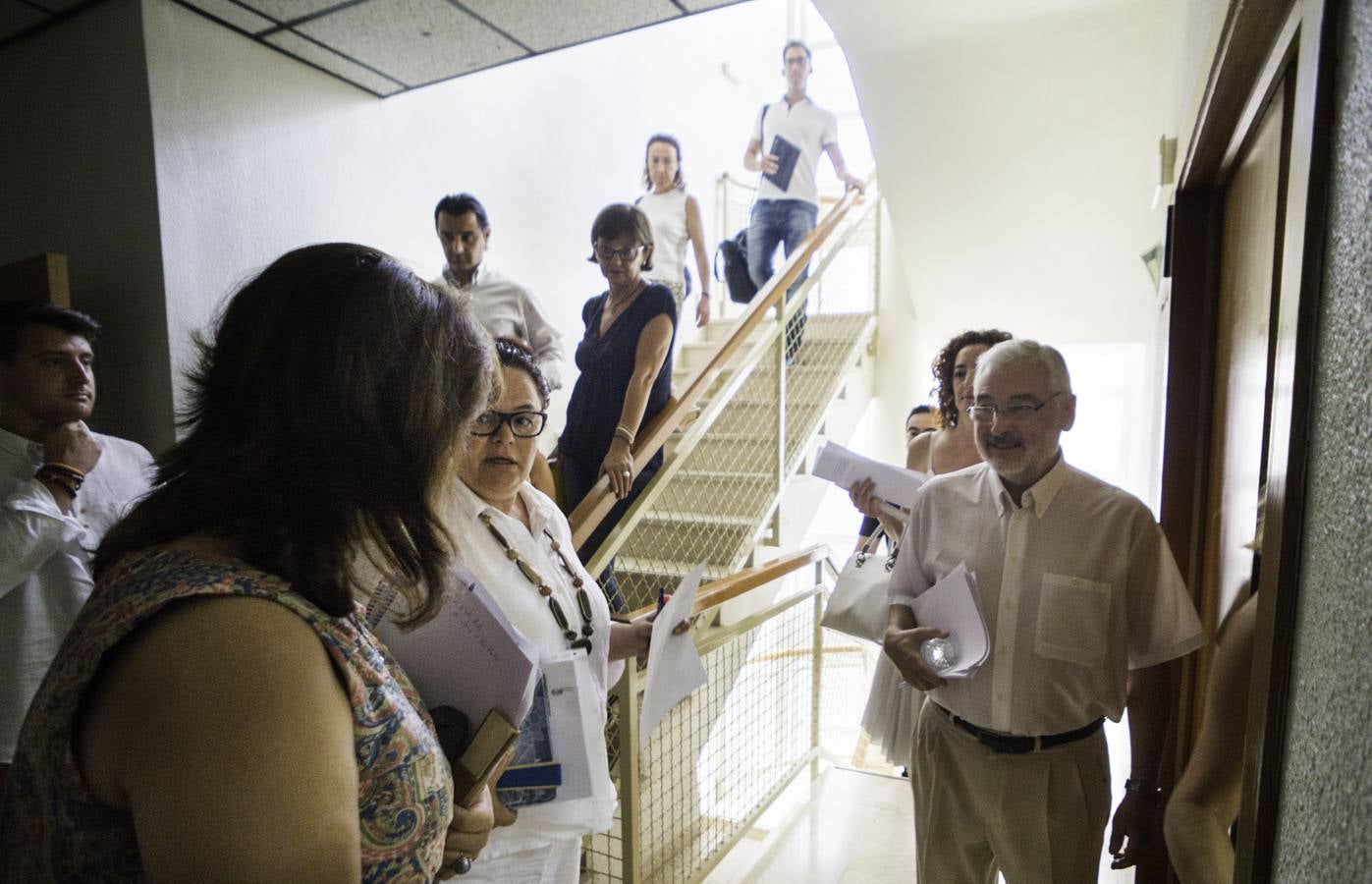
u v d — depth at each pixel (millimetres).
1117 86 2627
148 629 399
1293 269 440
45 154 2184
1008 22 2504
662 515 2674
